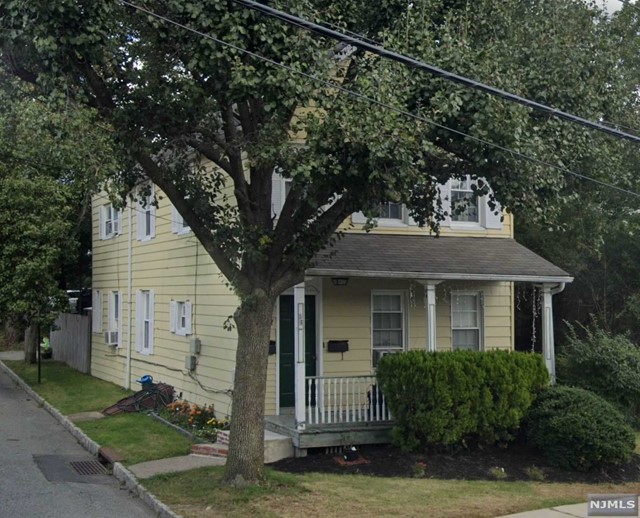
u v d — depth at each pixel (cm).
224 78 923
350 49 1141
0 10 863
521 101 797
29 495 995
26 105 909
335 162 901
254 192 1022
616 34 1375
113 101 998
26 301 2041
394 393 1224
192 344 1598
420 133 941
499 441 1287
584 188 1159
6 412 1752
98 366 2359
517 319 2159
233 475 977
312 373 1439
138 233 2025
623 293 2080
